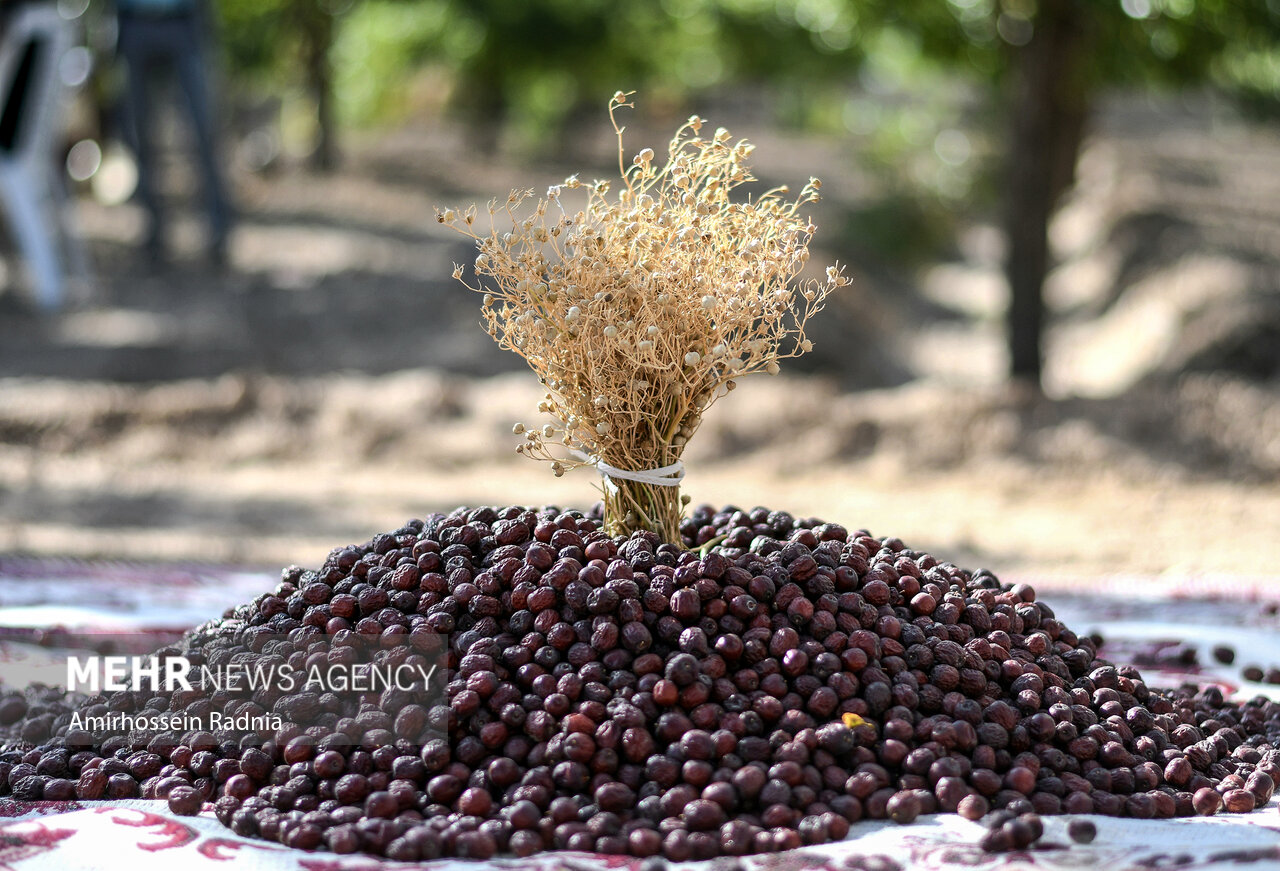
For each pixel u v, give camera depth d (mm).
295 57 20969
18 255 13883
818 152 29078
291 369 11172
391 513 7141
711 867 1712
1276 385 9375
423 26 23344
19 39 11977
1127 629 3422
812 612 2080
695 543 2488
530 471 8734
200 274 13828
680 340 2188
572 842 1820
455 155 24172
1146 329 12797
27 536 5746
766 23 19188
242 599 3783
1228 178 22562
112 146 18641
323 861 1781
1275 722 2484
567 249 2258
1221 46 8641
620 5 22922
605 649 2031
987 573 2500
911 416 9164
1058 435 8664
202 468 8570
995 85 10609
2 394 9625
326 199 18234
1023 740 2035
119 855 1813
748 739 1932
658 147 27469
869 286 16547
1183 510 7316
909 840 1797
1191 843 1828
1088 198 23250
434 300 13000
